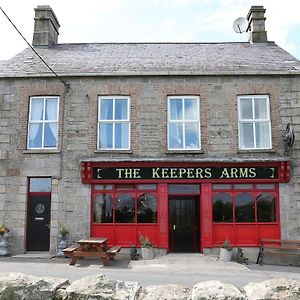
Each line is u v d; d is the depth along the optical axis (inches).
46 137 665.0
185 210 658.2
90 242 544.4
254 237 631.8
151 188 646.5
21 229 637.3
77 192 642.2
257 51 759.1
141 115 658.8
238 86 664.4
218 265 562.3
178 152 645.9
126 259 613.3
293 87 661.9
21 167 650.8
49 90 668.7
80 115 661.3
